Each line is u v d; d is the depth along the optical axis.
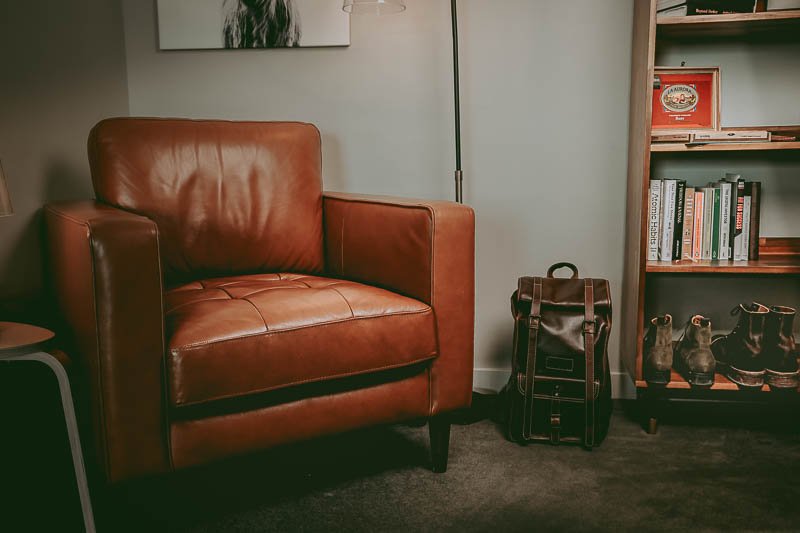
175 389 1.36
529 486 1.73
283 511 1.61
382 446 2.00
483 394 2.35
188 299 1.67
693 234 2.17
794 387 1.98
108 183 1.87
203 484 1.76
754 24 2.05
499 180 2.43
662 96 2.21
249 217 2.03
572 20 2.32
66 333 1.58
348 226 1.99
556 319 1.97
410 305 1.66
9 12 1.93
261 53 2.45
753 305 2.13
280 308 1.53
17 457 1.70
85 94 2.25
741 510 1.60
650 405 2.09
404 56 2.41
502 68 2.38
